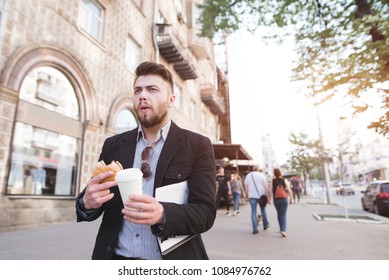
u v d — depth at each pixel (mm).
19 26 6617
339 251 4969
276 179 6879
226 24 7469
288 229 7652
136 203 1030
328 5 5336
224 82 34156
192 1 21438
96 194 1127
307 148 25688
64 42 8094
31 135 7023
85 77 8859
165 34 14383
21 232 5992
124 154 1497
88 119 8984
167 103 1512
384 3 4484
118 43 11039
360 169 65938
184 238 1275
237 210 11477
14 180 6496
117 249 1336
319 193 44031
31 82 7141
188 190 1353
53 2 7750
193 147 1410
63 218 7715
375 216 11211
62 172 8062
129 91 11562
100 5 10234
